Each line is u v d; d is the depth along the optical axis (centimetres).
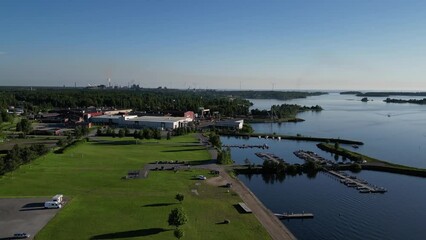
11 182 11031
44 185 10812
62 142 17125
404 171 14000
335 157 17175
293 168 13800
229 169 13600
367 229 8775
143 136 19688
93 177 11838
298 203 10500
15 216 8438
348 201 10712
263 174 13650
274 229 8150
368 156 17338
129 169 13038
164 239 7369
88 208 9019
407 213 9812
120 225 8025
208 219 8519
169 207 9200
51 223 8062
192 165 14012
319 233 8525
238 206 9475
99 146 17775
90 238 7362
